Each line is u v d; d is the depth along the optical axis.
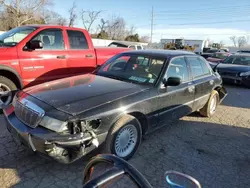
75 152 2.67
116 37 52.25
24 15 35.00
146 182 1.46
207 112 5.52
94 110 2.83
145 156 3.56
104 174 1.44
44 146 2.60
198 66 5.06
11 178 2.82
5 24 35.03
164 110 3.87
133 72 4.08
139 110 3.34
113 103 3.04
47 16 40.53
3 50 4.77
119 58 4.53
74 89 3.29
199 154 3.75
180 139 4.27
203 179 3.08
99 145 2.92
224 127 5.06
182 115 4.47
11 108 3.29
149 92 3.56
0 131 4.05
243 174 3.27
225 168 3.39
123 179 2.91
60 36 5.70
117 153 3.19
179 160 3.52
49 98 2.98
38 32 5.30
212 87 5.38
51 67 5.51
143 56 4.32
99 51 6.59
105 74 4.22
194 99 4.71
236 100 7.73
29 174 2.92
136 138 3.43
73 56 5.91
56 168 3.08
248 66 10.62
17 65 4.92
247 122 5.50
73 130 2.65
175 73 4.20
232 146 4.13
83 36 6.24
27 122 2.85
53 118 2.66
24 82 5.11
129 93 3.34
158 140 4.16
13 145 3.58
